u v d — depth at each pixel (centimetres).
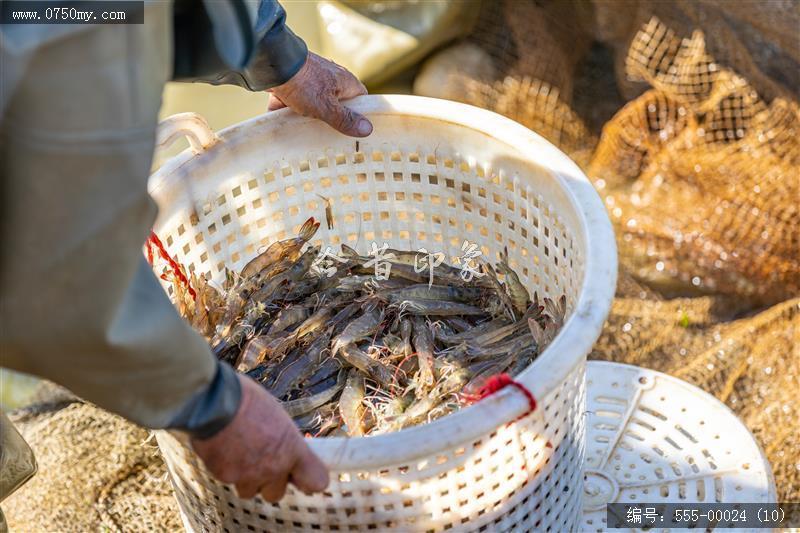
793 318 284
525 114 345
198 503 163
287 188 210
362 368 186
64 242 100
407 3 336
